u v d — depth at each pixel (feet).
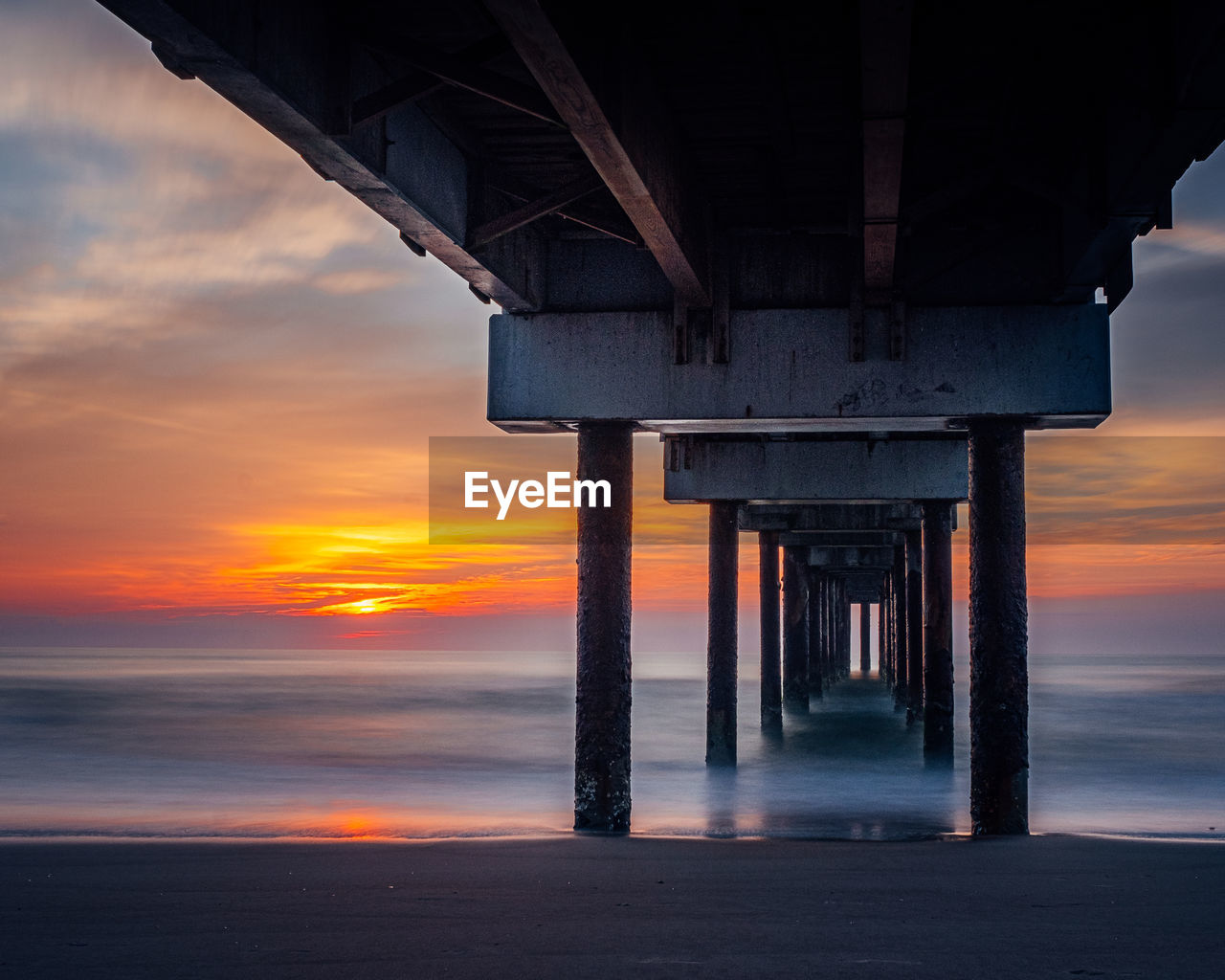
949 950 14.35
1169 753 80.74
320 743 88.69
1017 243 32.27
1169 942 14.98
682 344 33.27
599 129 20.48
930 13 22.30
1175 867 22.58
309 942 14.84
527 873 21.47
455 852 25.09
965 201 31.86
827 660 161.17
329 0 20.83
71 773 66.08
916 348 32.58
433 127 25.95
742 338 33.27
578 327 33.99
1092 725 109.29
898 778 59.21
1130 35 22.53
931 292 32.73
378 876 21.04
